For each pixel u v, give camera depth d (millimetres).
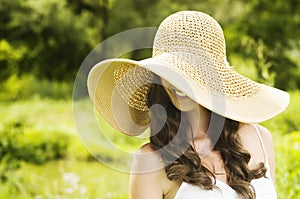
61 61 34656
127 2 32875
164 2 32406
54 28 32250
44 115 27984
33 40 33219
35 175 15453
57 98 35312
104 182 13203
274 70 20391
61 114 28391
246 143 4527
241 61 22094
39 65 34344
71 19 32344
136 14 33000
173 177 4195
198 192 4195
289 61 22391
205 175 4215
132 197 4305
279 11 24062
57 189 13227
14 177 13562
